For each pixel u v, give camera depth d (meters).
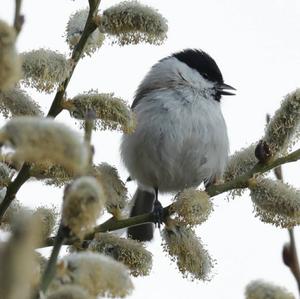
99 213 2.34
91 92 5.00
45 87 4.43
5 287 1.29
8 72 1.94
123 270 2.44
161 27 5.06
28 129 1.87
